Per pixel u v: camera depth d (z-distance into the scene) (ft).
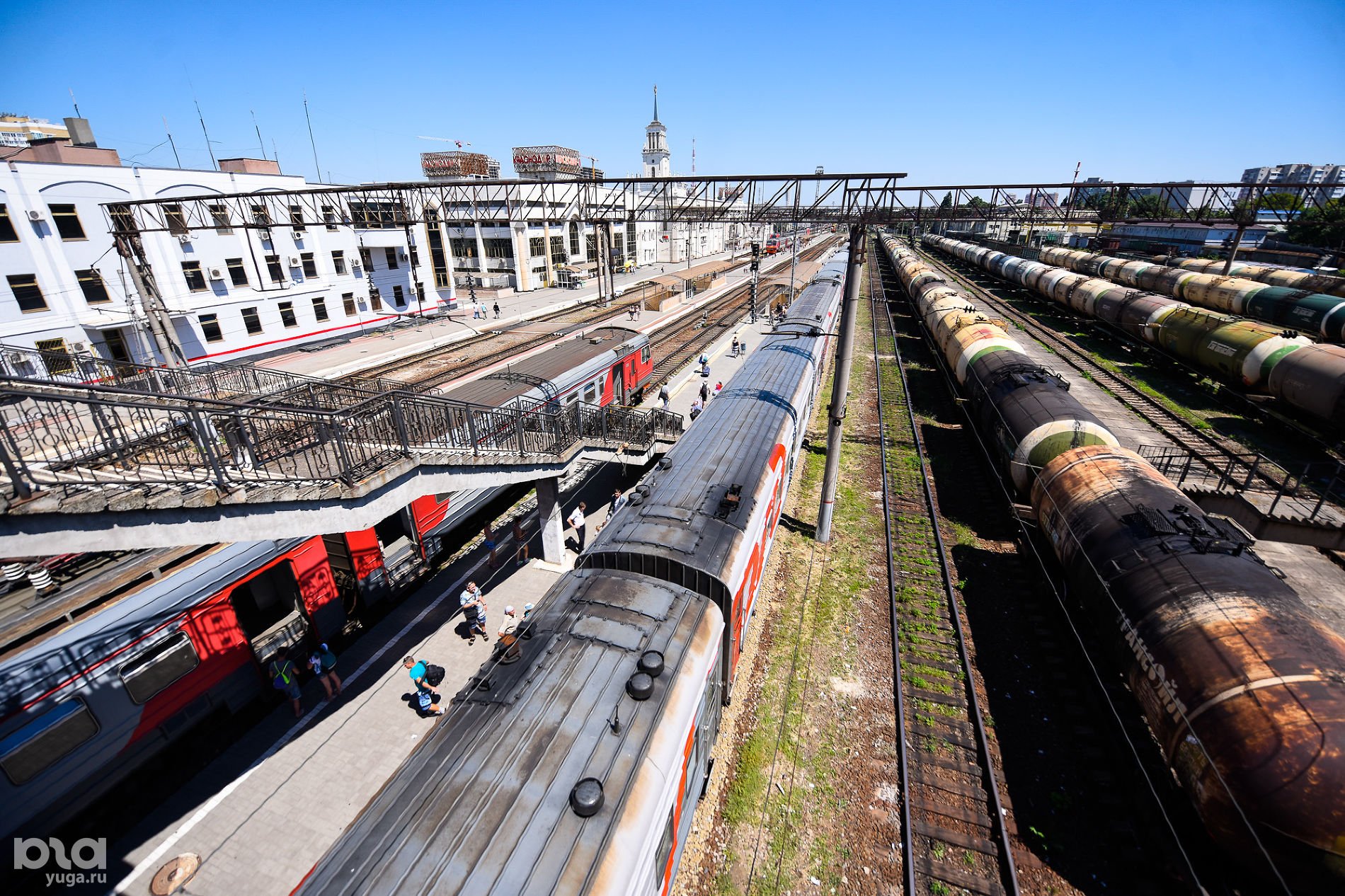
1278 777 21.99
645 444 59.47
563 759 20.26
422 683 35.40
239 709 36.24
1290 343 72.49
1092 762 32.50
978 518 56.65
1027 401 53.83
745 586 32.27
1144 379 95.40
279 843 29.27
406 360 114.11
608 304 172.86
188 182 94.94
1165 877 26.91
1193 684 26.07
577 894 16.65
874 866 28.12
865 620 43.96
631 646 25.08
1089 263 158.51
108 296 87.25
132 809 31.01
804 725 35.45
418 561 49.21
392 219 140.56
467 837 17.84
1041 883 27.22
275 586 39.68
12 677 25.17
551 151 237.66
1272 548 49.70
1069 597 40.93
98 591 29.55
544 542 51.72
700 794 29.89
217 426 26.61
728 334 140.56
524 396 55.83
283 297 112.06
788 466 50.70
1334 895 21.93
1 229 75.61
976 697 36.04
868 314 155.02
